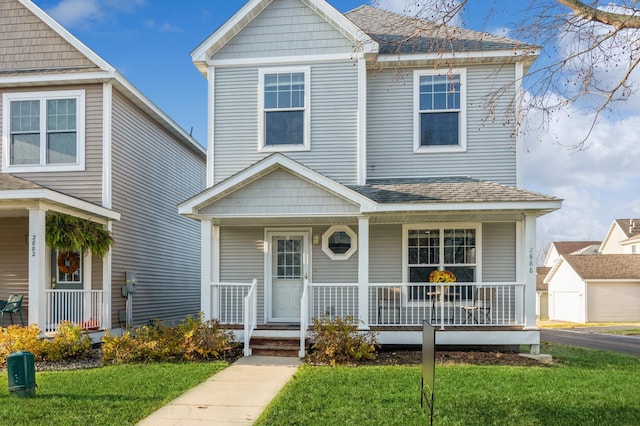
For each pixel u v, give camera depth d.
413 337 10.70
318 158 12.09
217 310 11.08
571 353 11.47
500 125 12.18
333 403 6.58
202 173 21.17
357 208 10.60
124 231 13.53
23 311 12.86
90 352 10.45
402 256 12.14
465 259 12.05
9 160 12.79
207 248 10.89
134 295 14.02
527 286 10.57
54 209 11.10
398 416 6.04
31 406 6.44
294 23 12.33
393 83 12.52
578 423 5.90
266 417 6.02
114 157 12.97
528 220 10.58
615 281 29.66
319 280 12.26
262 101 12.30
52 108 12.89
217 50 12.49
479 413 6.21
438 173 12.31
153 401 6.70
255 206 10.78
